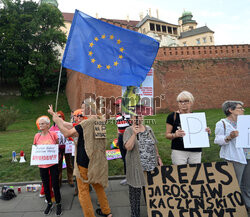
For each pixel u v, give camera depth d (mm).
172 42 44281
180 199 2799
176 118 3027
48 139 3523
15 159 5938
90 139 2705
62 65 3111
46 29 26922
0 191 4270
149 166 2854
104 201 3010
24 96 24766
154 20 44594
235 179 2861
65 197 3908
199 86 23891
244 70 24938
